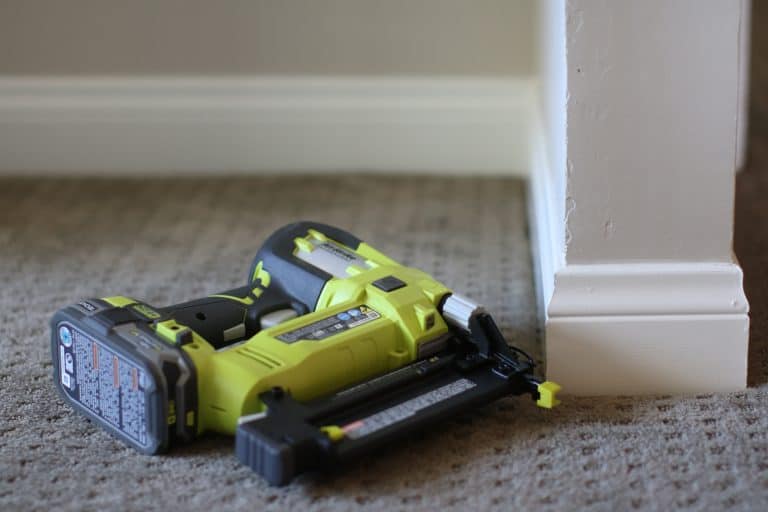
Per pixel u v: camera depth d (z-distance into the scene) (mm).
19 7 1460
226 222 1374
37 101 1485
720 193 1000
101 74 1485
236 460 954
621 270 1017
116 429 971
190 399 942
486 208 1409
